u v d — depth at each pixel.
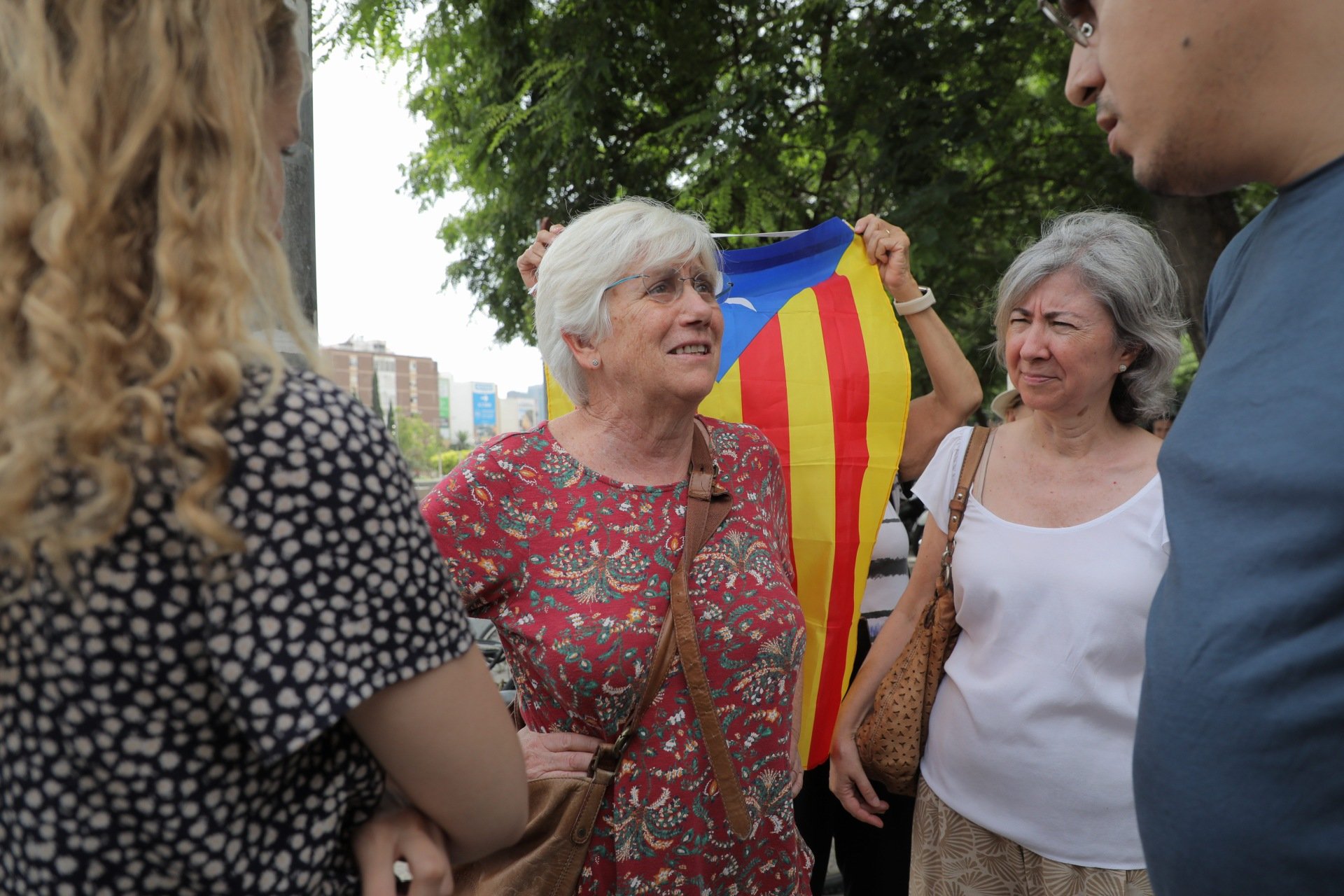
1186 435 0.84
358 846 0.90
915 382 5.86
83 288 0.70
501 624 1.62
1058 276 1.86
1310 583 0.73
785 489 2.02
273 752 0.75
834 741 2.16
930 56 6.20
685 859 1.56
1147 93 0.85
